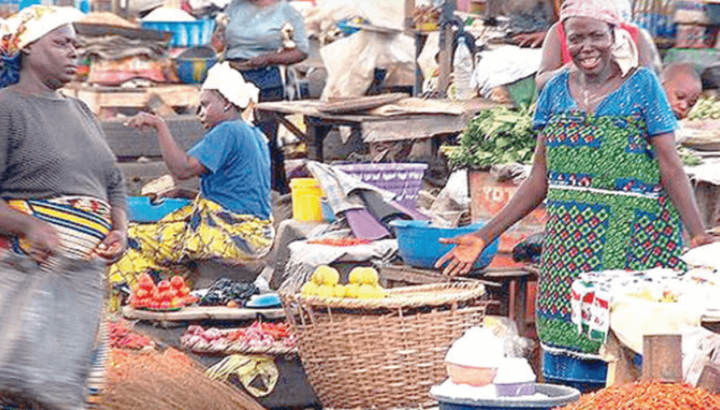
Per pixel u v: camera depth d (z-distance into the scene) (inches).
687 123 374.9
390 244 359.9
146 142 457.1
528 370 247.9
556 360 264.7
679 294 240.1
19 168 260.1
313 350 306.3
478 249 296.4
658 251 256.4
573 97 259.6
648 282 245.1
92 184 265.9
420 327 302.2
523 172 339.6
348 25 552.1
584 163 257.8
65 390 164.7
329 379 305.7
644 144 254.7
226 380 316.5
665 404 217.0
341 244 359.3
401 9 537.6
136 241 385.4
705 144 362.9
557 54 301.1
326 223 399.2
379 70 539.2
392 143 452.1
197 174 375.9
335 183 383.9
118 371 209.6
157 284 370.3
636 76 254.4
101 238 266.2
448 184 394.6
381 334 301.4
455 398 241.9
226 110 384.2
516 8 446.3
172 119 461.4
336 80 540.1
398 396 303.0
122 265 384.8
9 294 169.0
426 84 508.4
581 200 258.8
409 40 547.8
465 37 462.9
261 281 359.6
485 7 457.7
